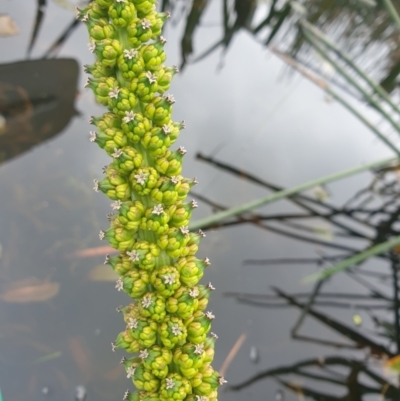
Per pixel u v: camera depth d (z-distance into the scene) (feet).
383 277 1.20
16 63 1.28
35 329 0.93
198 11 1.67
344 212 1.32
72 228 1.06
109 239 0.48
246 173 1.32
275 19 1.73
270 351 1.02
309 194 1.34
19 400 0.85
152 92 0.47
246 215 1.24
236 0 1.70
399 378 1.01
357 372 1.01
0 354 0.89
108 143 0.47
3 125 1.16
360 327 1.09
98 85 0.47
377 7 1.70
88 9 0.47
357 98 1.60
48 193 1.10
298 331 1.06
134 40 0.46
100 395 0.89
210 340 0.51
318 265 1.19
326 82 1.63
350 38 1.75
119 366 0.92
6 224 1.03
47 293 0.97
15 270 0.98
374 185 1.41
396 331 1.09
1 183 1.09
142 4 0.46
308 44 1.70
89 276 1.02
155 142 0.47
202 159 1.33
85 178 1.16
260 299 1.09
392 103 1.21
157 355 0.48
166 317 0.48
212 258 1.13
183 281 0.49
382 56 1.72
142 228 0.48
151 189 0.48
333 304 1.12
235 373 0.97
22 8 1.40
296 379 0.99
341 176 1.13
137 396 0.50
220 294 1.08
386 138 1.22
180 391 0.48
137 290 0.48
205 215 1.22
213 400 0.50
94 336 0.94
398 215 1.31
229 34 1.70
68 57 1.33
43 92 1.25
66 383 0.89
